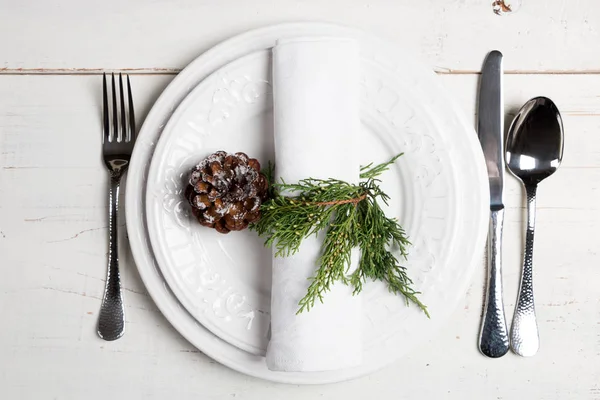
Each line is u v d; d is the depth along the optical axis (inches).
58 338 25.0
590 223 25.3
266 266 24.4
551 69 25.4
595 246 25.3
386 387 25.3
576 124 25.4
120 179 24.9
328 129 22.1
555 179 25.4
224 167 22.2
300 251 22.3
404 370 25.3
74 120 25.1
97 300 25.1
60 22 25.2
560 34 25.4
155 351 25.1
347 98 22.3
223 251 24.4
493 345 24.9
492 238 24.9
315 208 22.0
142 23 25.2
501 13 25.4
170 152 23.9
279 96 22.4
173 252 24.0
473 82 25.3
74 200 25.1
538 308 25.3
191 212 24.1
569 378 25.3
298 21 24.2
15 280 25.0
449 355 25.3
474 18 25.4
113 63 25.1
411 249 24.3
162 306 24.0
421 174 24.3
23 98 25.1
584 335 25.3
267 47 24.1
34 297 25.0
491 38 25.4
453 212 24.2
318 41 22.2
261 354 24.1
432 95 24.2
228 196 22.0
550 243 25.4
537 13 25.4
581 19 25.4
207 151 24.2
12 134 25.1
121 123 24.6
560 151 24.9
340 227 22.1
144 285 24.6
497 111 25.0
